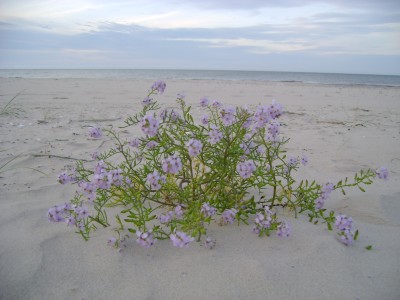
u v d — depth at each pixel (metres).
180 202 2.69
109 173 2.27
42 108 8.55
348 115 8.34
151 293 1.92
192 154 2.19
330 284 1.99
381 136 5.90
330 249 2.29
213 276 2.04
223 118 2.49
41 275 2.04
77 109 8.53
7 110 7.77
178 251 2.28
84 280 2.01
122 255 2.23
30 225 2.58
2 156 4.29
